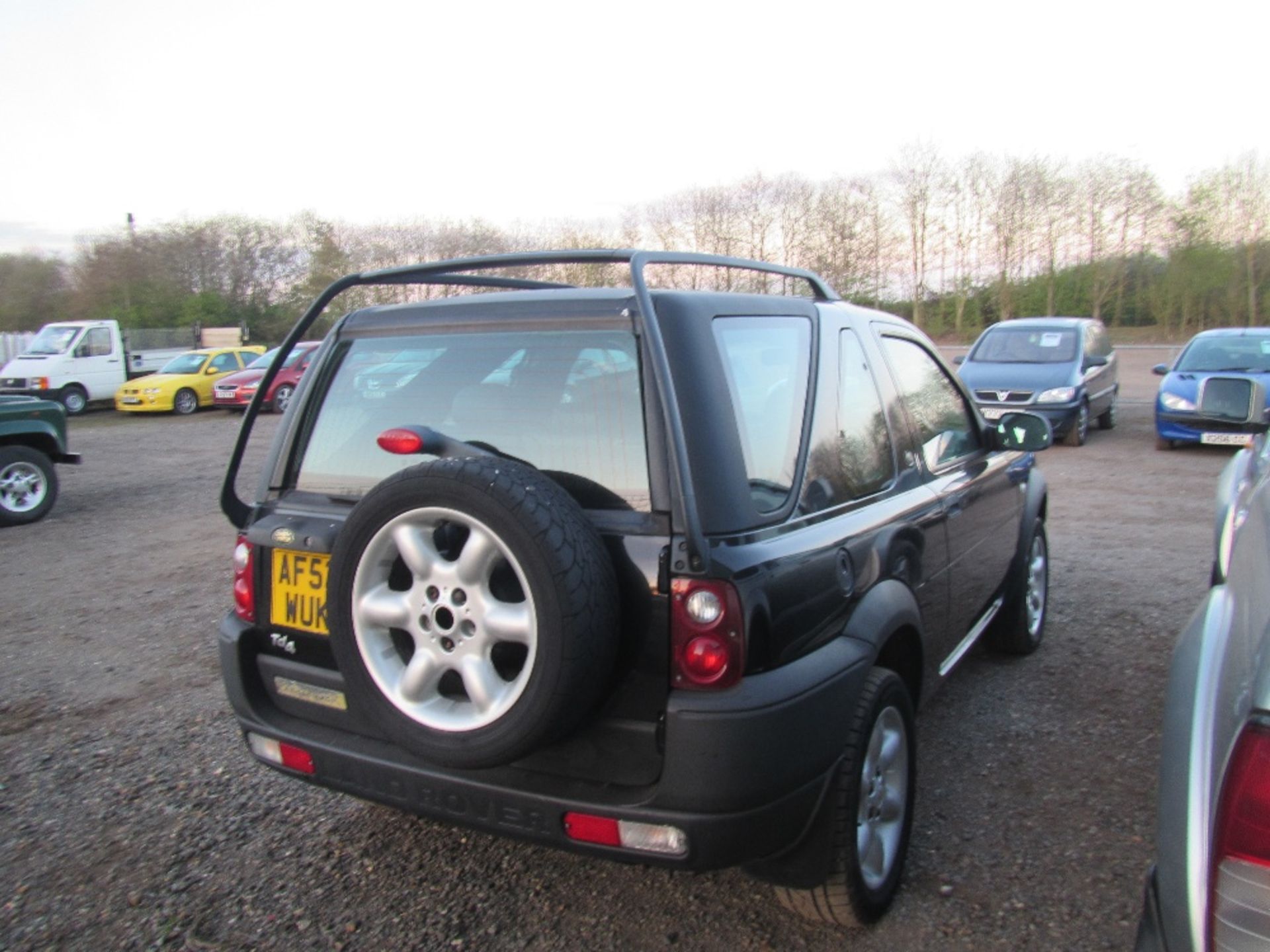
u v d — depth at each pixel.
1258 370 12.66
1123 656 5.14
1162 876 1.93
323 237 43.16
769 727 2.40
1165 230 42.19
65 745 4.34
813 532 2.76
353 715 2.86
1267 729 1.66
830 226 39.66
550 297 2.79
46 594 7.00
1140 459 12.28
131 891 3.20
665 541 2.43
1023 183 42.66
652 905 3.05
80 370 23.69
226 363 24.42
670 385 2.48
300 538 2.91
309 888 3.20
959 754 4.03
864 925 2.88
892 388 3.70
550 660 2.29
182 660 5.48
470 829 2.66
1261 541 2.38
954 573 3.87
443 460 2.43
